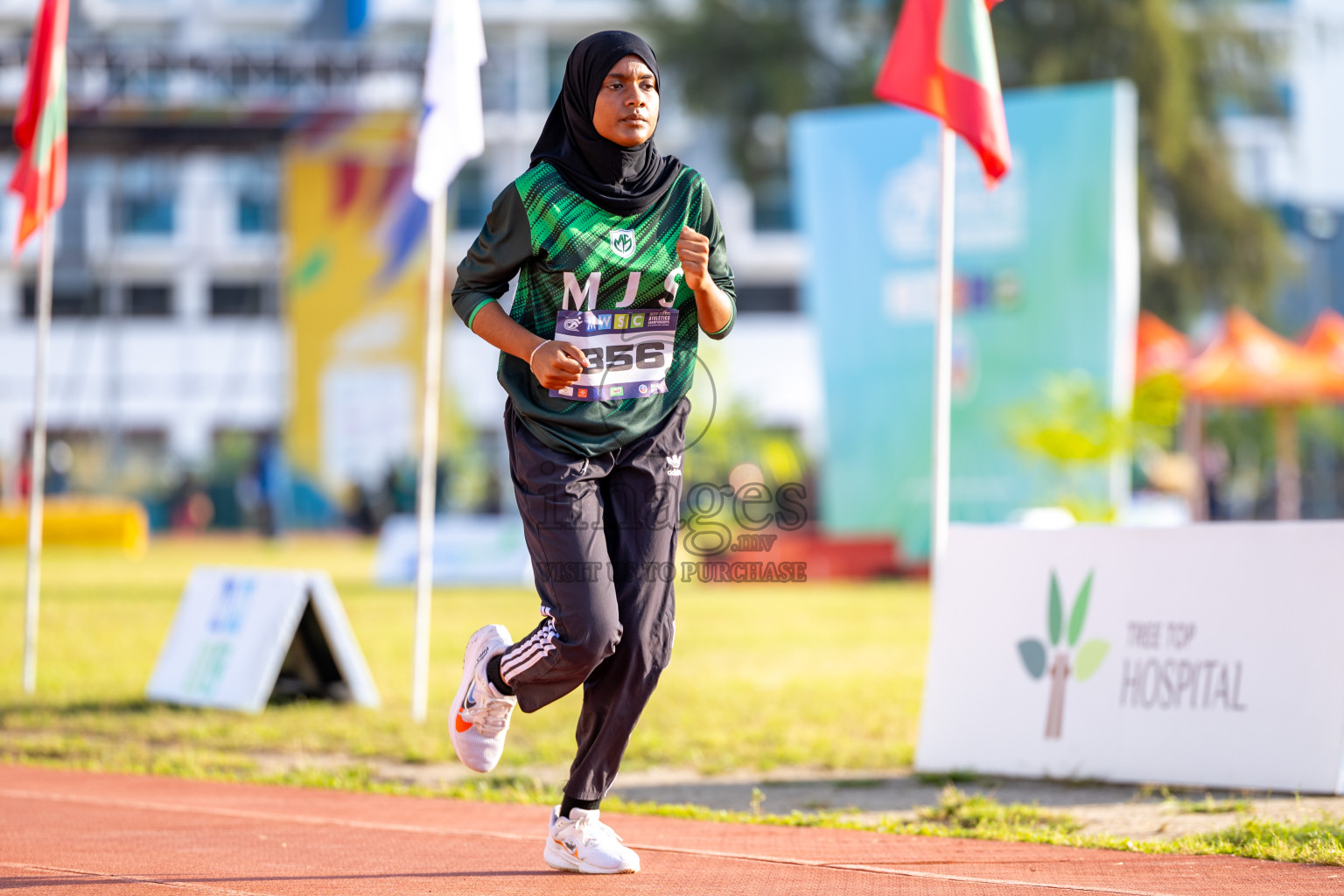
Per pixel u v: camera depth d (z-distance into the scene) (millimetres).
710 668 29688
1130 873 12219
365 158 93812
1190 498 69062
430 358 23516
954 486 55812
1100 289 53375
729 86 116688
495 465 112188
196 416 132875
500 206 11398
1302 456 106312
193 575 26641
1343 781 15812
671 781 18172
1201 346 70625
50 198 26016
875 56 115438
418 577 23094
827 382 58750
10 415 128625
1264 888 11570
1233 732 16578
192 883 11867
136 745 21031
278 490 90688
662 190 11547
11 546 81812
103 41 133250
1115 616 17812
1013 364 54688
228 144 93000
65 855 13164
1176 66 100938
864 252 57812
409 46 138500
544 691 11562
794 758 19500
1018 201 54594
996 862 12789
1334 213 127188
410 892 11484
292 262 94062
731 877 12109
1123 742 17266
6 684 26781
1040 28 101625
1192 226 104125
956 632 18953
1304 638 16453
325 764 19547
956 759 18391
